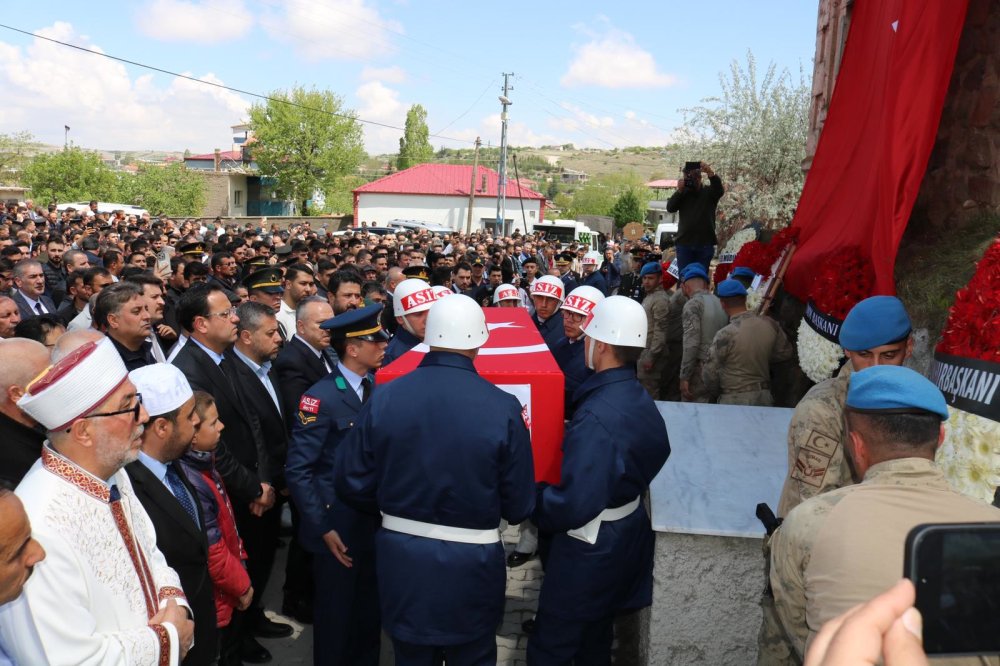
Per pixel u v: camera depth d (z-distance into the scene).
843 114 5.02
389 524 2.78
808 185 5.51
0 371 2.41
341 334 3.47
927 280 3.63
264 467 3.97
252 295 5.42
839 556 1.58
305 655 3.97
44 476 1.95
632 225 17.61
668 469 3.46
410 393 2.70
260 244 10.43
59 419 1.94
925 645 0.94
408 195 49.12
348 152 51.81
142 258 8.66
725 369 5.05
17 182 46.09
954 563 0.95
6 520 1.58
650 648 3.07
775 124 11.37
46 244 10.25
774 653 2.12
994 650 0.96
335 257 11.02
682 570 3.00
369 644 3.59
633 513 3.05
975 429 2.27
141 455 2.65
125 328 4.22
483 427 2.64
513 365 3.29
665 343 7.61
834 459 2.41
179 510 2.64
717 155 11.66
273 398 4.18
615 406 2.88
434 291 4.67
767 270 5.67
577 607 2.95
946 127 3.96
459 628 2.71
